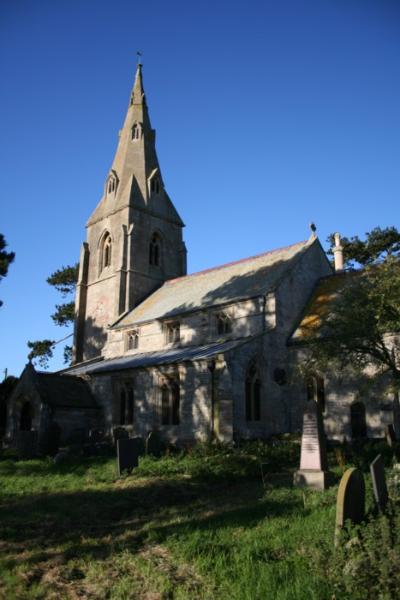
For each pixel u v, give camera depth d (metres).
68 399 34.75
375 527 8.38
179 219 53.41
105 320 47.03
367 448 21.58
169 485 16.77
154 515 13.08
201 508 13.58
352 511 8.99
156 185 52.78
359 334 20.95
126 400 34.72
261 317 32.25
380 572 6.97
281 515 11.68
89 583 8.48
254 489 16.02
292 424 30.38
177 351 35.50
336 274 35.81
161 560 9.17
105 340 46.47
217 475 18.03
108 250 50.09
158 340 39.16
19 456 26.45
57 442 29.48
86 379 37.97
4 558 9.71
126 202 48.88
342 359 22.31
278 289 32.81
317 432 15.95
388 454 19.92
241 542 9.61
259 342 30.16
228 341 32.75
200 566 8.48
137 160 53.12
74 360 48.34
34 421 33.53
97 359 43.59
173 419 31.09
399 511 9.64
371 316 20.75
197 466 19.41
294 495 14.14
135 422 33.06
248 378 29.14
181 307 38.88
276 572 7.84
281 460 20.98
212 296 37.47
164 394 32.06
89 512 13.50
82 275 50.56
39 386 34.12
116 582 8.34
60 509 13.77
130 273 47.00
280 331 31.88
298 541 9.41
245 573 7.85
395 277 20.23
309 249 36.59
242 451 22.62
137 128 54.84
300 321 33.31
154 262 50.47
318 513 11.42
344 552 7.87
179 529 10.94
